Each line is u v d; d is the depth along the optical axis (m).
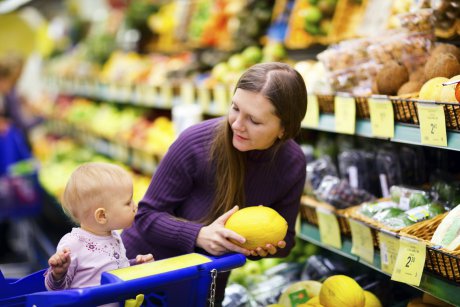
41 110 7.64
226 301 2.26
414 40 2.06
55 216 5.60
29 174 4.46
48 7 7.95
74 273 1.60
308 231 2.27
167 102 3.97
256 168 1.79
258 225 1.59
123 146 4.90
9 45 7.32
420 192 1.95
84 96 6.83
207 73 3.90
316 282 2.08
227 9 3.95
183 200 1.86
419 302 1.91
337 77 2.22
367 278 2.31
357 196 2.15
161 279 1.35
